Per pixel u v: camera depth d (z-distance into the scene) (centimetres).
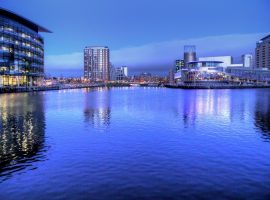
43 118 4247
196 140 2648
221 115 4525
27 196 1430
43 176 1698
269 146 2405
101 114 4728
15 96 10944
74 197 1413
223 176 1683
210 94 12938
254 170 1789
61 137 2811
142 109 5578
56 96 11169
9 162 1972
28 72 16638
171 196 1417
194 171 1772
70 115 4600
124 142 2578
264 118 4141
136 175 1705
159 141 2611
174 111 5172
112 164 1919
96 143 2541
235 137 2778
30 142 2586
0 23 14175
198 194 1439
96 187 1530
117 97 10494
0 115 4622
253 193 1448
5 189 1517
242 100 8312
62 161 1992
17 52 15462
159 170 1792
